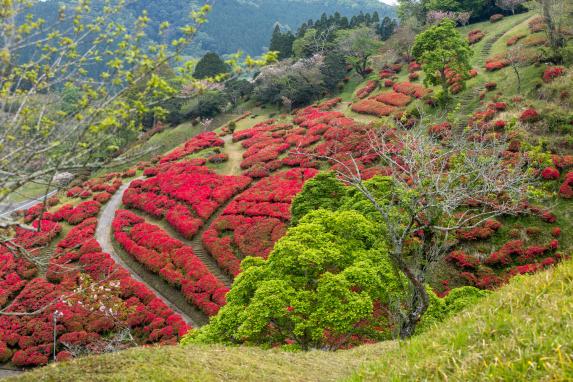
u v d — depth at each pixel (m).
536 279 7.87
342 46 83.75
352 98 71.19
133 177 62.25
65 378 9.27
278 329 19.19
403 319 16.52
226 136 71.25
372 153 45.88
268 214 41.97
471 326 6.96
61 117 8.52
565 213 31.08
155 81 8.26
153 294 34.69
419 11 87.44
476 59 62.22
